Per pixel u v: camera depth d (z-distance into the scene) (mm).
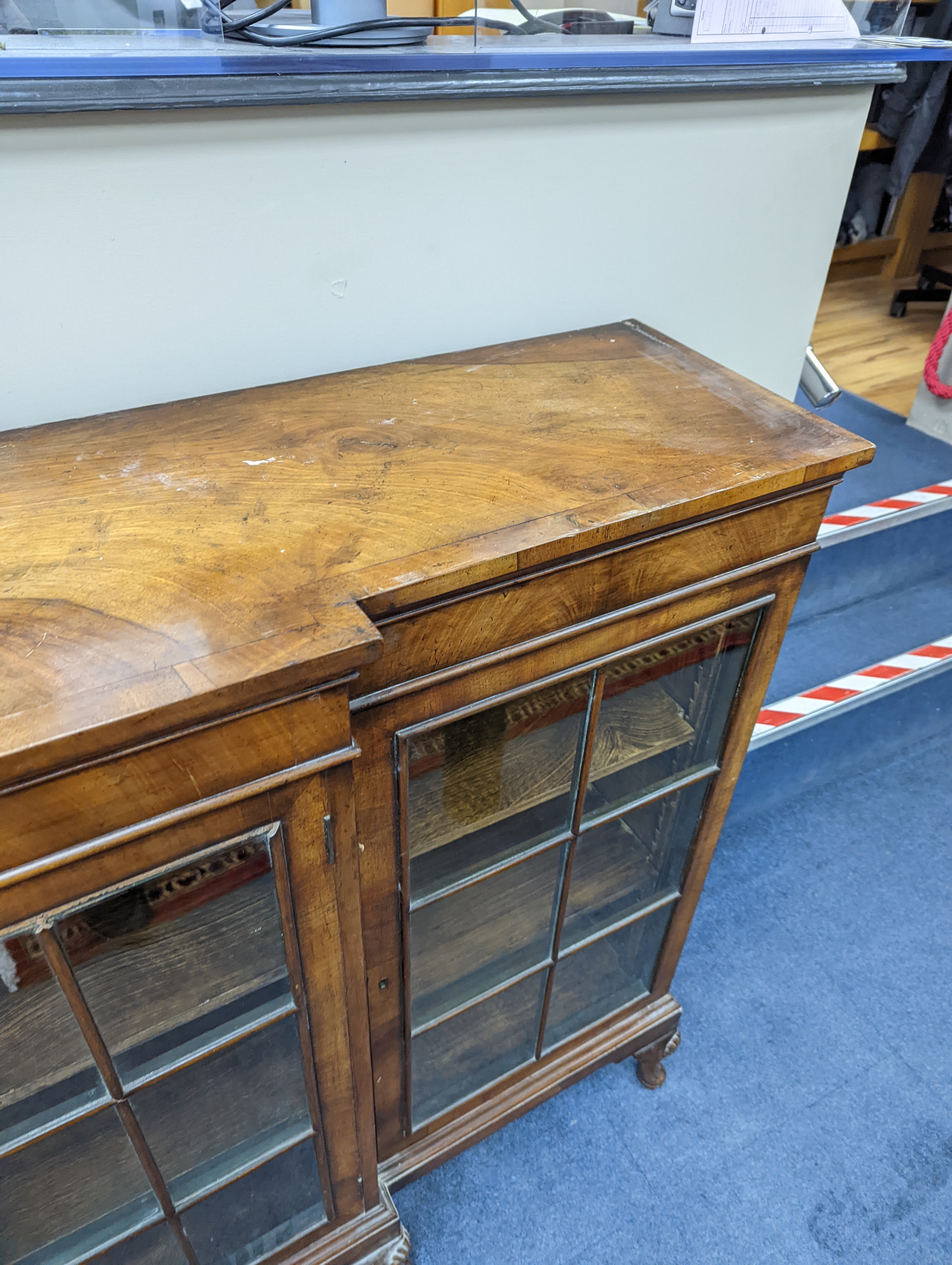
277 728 477
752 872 1500
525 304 880
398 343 829
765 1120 1158
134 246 664
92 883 474
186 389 748
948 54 923
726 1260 1018
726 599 714
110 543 545
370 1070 769
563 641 628
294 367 787
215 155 655
